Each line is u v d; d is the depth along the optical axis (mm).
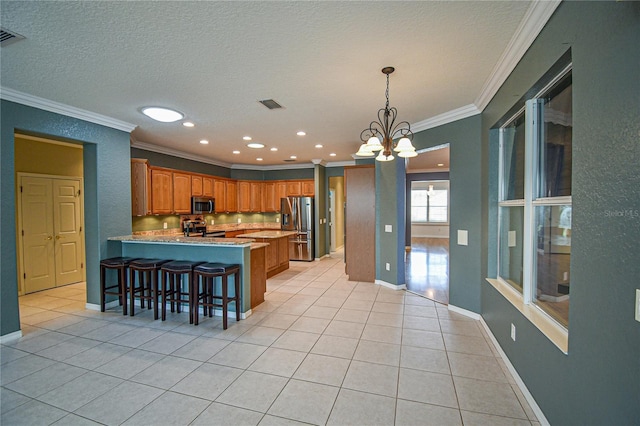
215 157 7043
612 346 1191
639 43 1034
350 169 5488
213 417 1941
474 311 3572
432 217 12547
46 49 2223
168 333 3225
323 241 8078
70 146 5359
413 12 1808
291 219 7723
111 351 2818
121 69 2555
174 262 3748
